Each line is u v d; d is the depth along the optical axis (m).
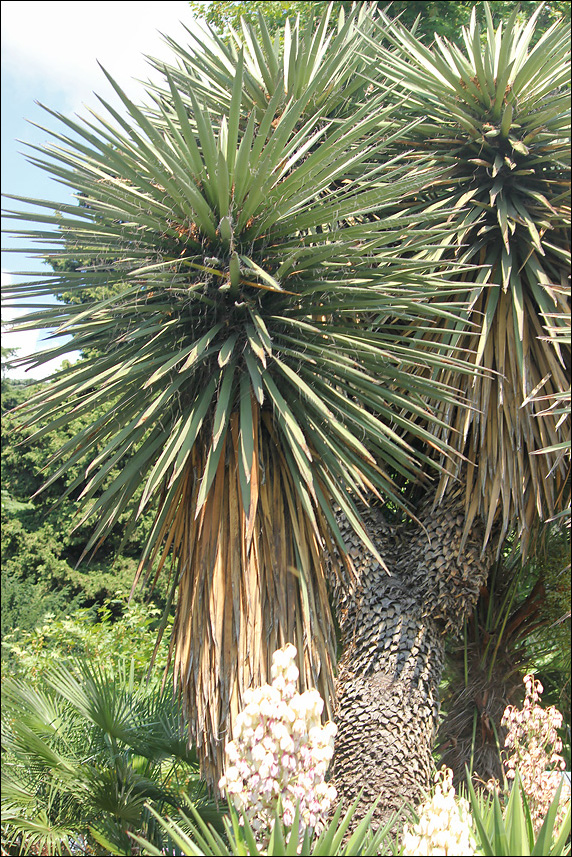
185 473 4.16
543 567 5.64
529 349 4.60
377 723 4.12
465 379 4.52
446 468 4.48
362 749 4.08
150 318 4.09
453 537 4.45
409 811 3.84
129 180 4.16
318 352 4.00
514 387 4.45
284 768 2.59
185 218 3.93
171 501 4.20
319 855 2.15
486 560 4.55
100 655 6.60
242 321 4.05
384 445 4.09
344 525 4.57
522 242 4.74
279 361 3.82
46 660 6.70
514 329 4.55
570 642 5.72
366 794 3.95
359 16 5.50
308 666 3.75
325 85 4.73
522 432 4.42
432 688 4.29
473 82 4.73
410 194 4.50
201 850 2.45
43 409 3.99
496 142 4.75
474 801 2.60
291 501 3.98
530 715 3.98
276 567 3.86
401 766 4.02
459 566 4.42
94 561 14.98
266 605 3.79
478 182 4.89
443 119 4.95
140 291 4.11
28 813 4.07
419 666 4.26
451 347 4.02
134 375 3.96
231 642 3.70
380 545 4.60
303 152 4.12
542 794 3.61
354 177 4.92
